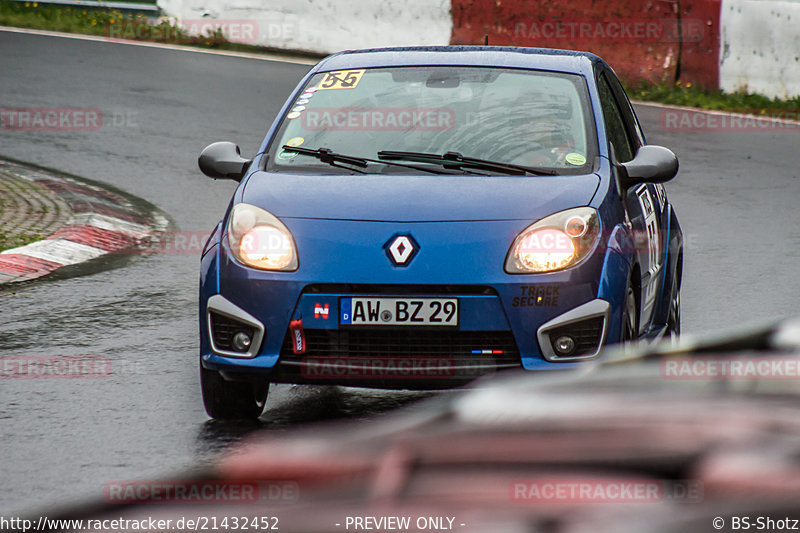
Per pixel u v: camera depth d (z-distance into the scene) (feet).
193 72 207.00
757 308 86.07
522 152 60.44
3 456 51.55
